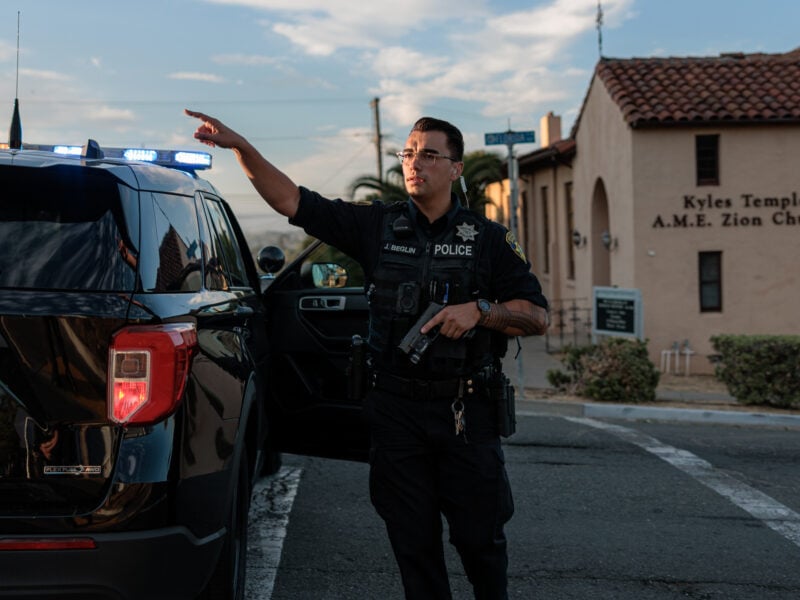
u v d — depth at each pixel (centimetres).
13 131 359
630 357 1059
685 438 830
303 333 471
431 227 301
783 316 1546
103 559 249
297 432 475
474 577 304
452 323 282
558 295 2188
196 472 274
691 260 1542
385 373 298
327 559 451
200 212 347
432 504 296
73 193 274
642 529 523
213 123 280
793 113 1513
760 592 426
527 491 605
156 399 259
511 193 1049
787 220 1545
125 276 266
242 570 354
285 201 292
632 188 1539
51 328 251
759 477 664
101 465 253
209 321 307
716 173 1556
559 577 440
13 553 244
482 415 296
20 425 250
